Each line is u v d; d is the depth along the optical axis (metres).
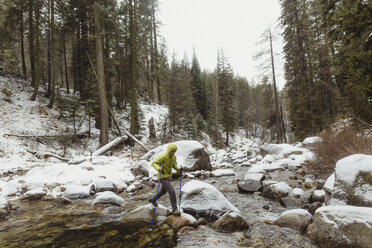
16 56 22.98
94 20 14.30
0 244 3.33
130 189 6.89
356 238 2.65
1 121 13.19
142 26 16.98
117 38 16.27
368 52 7.55
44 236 3.63
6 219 4.47
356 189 3.51
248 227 3.92
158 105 31.08
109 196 5.58
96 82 17.92
